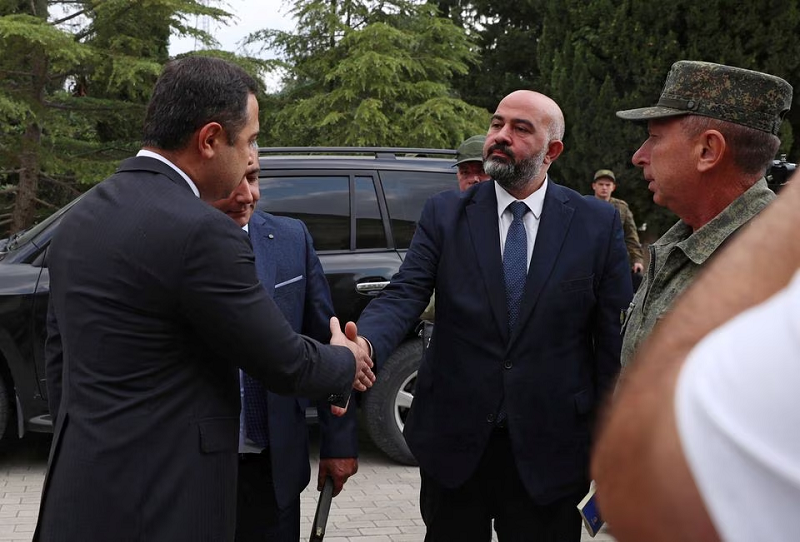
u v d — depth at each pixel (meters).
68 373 1.85
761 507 0.45
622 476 0.51
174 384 1.83
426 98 13.91
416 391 2.79
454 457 2.65
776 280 0.52
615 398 0.56
